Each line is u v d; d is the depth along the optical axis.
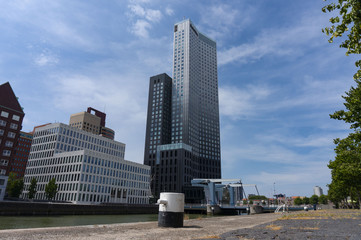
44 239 9.36
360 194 59.81
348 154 36.72
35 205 54.50
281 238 9.42
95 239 9.62
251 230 12.96
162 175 175.12
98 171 101.56
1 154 86.19
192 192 162.00
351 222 17.44
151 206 93.00
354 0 6.70
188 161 178.62
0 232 11.02
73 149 114.88
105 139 131.38
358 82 22.59
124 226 16.00
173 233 12.23
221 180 115.00
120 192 110.44
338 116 19.48
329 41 7.45
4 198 88.06
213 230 14.35
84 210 66.12
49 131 113.44
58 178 100.25
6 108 90.31
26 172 113.88
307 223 17.19
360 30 7.03
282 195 98.62
